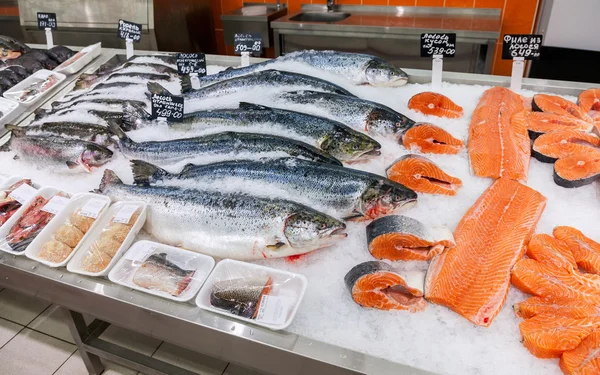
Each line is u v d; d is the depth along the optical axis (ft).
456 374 4.37
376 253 5.46
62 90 9.89
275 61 9.06
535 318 4.66
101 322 7.99
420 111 7.81
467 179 6.52
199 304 5.02
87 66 10.75
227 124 7.50
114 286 5.44
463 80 8.75
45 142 7.64
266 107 7.46
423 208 6.10
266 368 4.94
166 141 7.36
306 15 16.30
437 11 15.16
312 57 8.81
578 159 6.40
